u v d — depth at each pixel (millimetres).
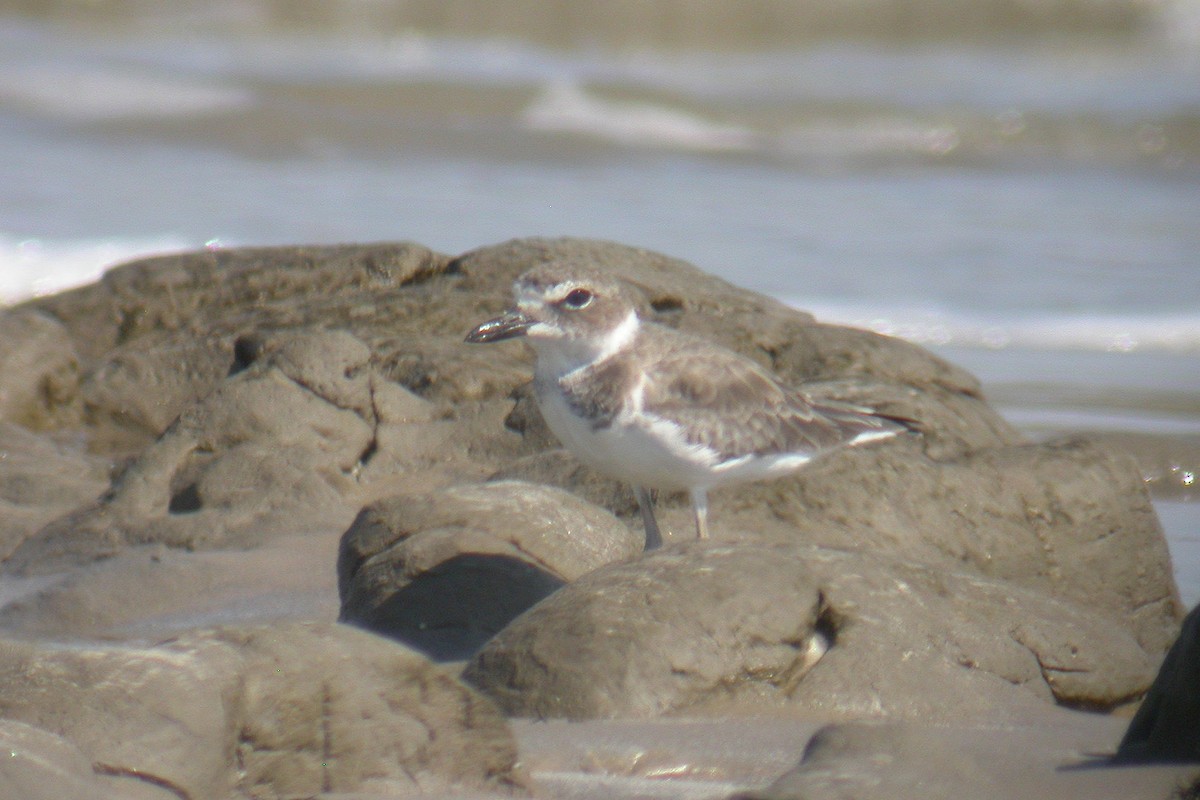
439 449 13008
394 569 9672
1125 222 29906
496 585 9531
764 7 47156
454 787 7008
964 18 48062
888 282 24750
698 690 8133
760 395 9930
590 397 9492
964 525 11641
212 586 10992
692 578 8516
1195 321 23141
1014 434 13352
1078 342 22094
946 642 8766
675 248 26109
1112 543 12102
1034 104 39250
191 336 15586
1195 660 7340
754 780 7301
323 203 28500
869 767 6805
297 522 11906
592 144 35250
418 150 34000
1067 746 7680
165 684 6574
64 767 6035
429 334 14477
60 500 13148
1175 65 45656
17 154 31266
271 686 6867
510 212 28297
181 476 12312
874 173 34219
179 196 28625
